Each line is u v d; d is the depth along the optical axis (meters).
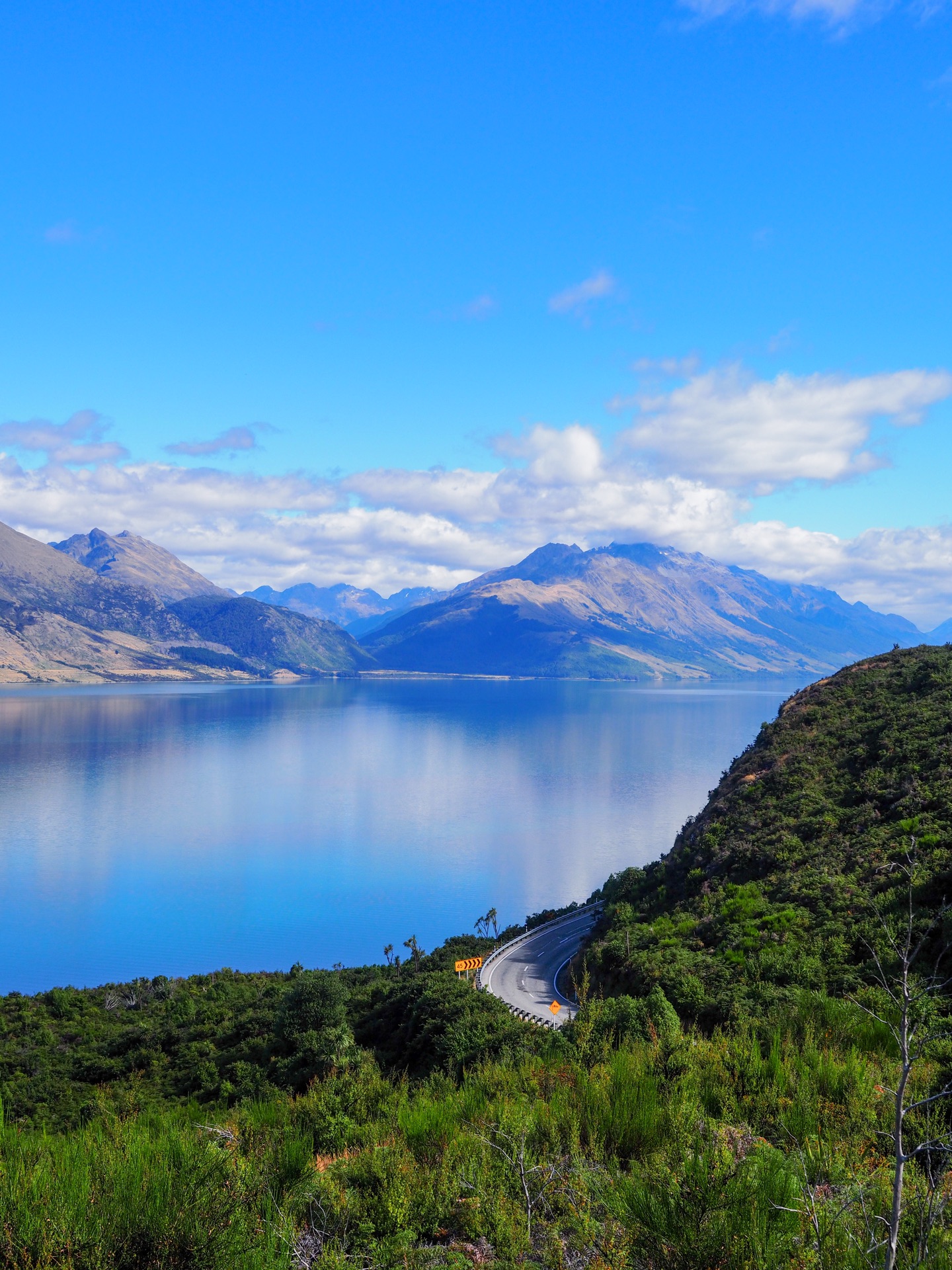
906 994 6.18
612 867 187.62
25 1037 61.19
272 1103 15.41
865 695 82.56
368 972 79.56
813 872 50.84
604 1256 7.09
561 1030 28.59
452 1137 11.80
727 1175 6.83
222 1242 6.73
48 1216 6.55
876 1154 8.77
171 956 134.75
